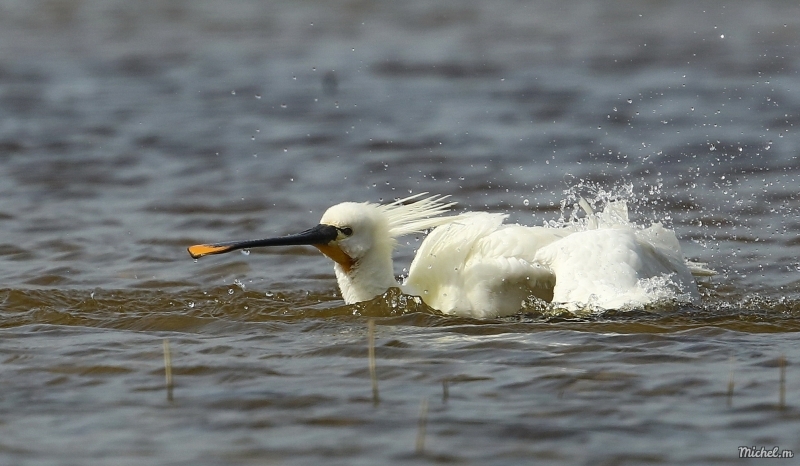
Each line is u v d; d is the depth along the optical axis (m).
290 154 23.80
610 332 11.48
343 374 10.22
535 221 18.41
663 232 13.73
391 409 9.24
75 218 18.78
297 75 32.25
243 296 14.02
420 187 20.88
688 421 8.93
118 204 19.81
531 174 21.62
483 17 41.50
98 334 11.86
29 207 19.58
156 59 34.38
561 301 12.25
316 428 8.85
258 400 9.50
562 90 29.91
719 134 24.64
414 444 8.50
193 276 15.33
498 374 10.10
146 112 27.94
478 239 12.98
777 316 12.42
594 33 38.25
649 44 36.09
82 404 9.51
